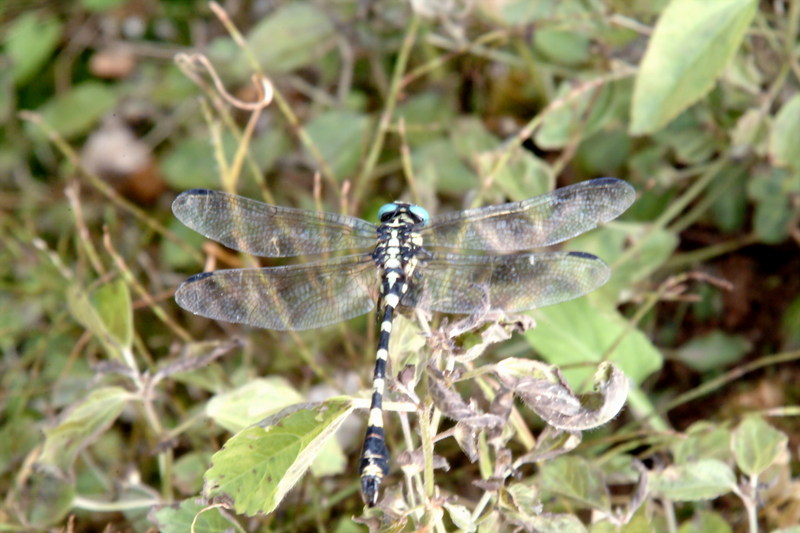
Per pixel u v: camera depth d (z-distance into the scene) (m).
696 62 0.54
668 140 0.58
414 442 0.54
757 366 0.56
